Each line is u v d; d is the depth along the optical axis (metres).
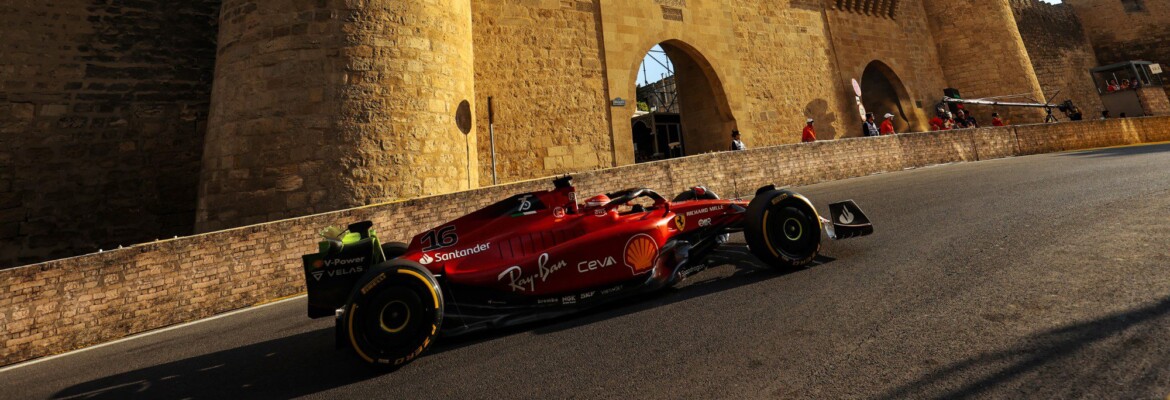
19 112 10.09
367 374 3.12
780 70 20.67
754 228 3.95
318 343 4.09
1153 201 4.67
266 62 9.55
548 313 3.60
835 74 22.27
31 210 9.85
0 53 10.12
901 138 15.05
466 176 11.38
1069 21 33.00
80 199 10.32
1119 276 2.74
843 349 2.38
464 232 3.87
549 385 2.51
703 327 3.03
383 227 7.68
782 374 2.20
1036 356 1.99
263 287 6.71
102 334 5.63
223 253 6.50
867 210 6.84
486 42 14.66
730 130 18.84
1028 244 3.76
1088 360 1.89
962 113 24.11
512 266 3.64
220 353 4.17
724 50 19.23
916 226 5.20
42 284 5.49
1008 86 23.73
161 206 11.09
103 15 11.23
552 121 15.30
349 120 9.45
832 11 23.02
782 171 12.50
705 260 4.32
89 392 3.54
